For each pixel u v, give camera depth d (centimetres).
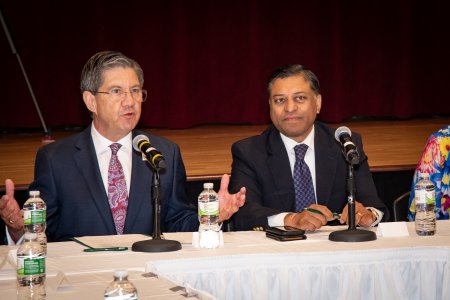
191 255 265
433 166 359
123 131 326
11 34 777
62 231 329
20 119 910
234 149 380
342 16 984
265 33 963
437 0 1002
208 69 955
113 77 320
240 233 314
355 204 311
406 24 989
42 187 330
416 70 1008
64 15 907
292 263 266
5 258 253
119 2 919
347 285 269
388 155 631
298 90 360
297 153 370
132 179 330
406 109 997
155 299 204
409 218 363
